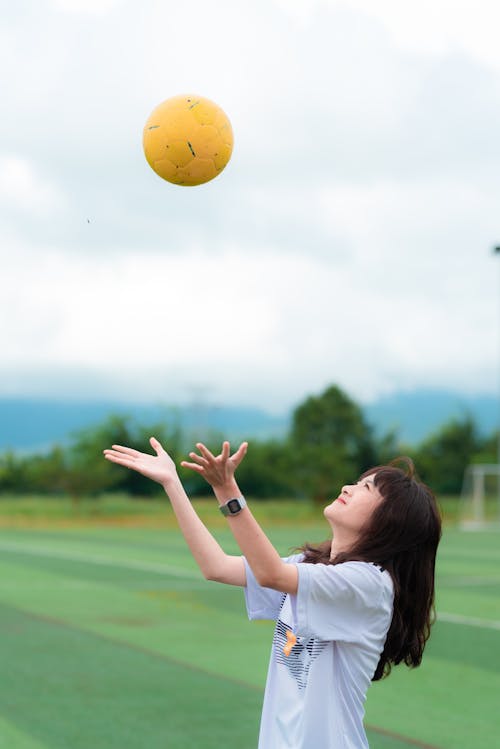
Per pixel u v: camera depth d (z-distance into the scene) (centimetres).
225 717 1056
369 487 470
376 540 459
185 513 493
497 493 6072
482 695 1191
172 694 1162
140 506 6309
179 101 554
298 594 436
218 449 6819
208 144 549
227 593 2172
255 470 6975
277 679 454
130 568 2769
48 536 4331
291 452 7006
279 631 462
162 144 550
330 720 437
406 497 462
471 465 7619
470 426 7800
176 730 1002
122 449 506
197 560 495
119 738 972
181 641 1538
